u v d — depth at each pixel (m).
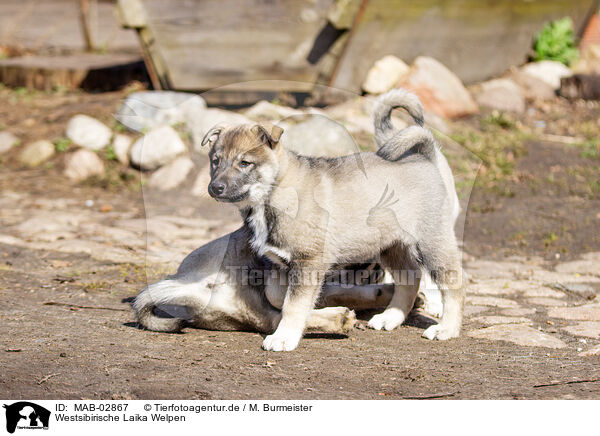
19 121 11.22
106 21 19.91
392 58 11.14
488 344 4.57
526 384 3.78
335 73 10.78
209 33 10.82
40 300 5.31
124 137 10.27
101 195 9.25
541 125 11.11
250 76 10.91
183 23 10.78
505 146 10.11
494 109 11.44
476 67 12.31
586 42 13.91
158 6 10.71
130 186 9.55
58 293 5.52
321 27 10.76
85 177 9.86
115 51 16.08
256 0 10.84
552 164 9.68
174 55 10.84
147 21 10.70
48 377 3.69
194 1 10.80
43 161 10.29
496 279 6.32
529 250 7.26
